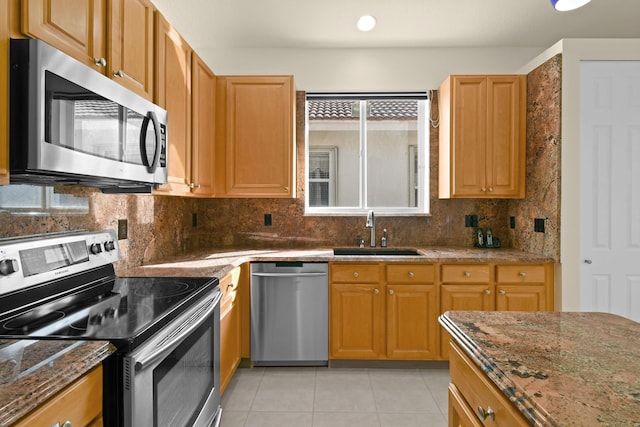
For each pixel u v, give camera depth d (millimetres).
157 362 1114
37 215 1460
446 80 2980
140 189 1805
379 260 2645
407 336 2670
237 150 2895
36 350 915
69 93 1119
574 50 2498
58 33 1161
